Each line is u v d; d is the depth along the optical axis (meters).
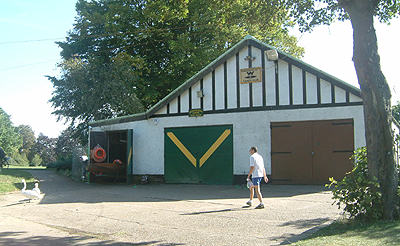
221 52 26.94
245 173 16.09
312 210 9.63
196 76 17.22
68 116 25.94
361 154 7.82
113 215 9.95
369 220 7.35
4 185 16.28
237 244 6.71
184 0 24.28
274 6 13.90
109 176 19.03
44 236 7.74
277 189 14.10
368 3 7.65
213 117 16.91
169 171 17.72
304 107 15.23
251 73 16.23
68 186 17.66
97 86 23.91
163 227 8.30
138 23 26.88
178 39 25.23
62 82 25.00
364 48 7.61
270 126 15.76
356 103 14.38
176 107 17.78
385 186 7.34
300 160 15.18
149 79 27.62
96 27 27.39
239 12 19.72
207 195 13.29
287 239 6.81
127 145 18.53
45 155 80.00
